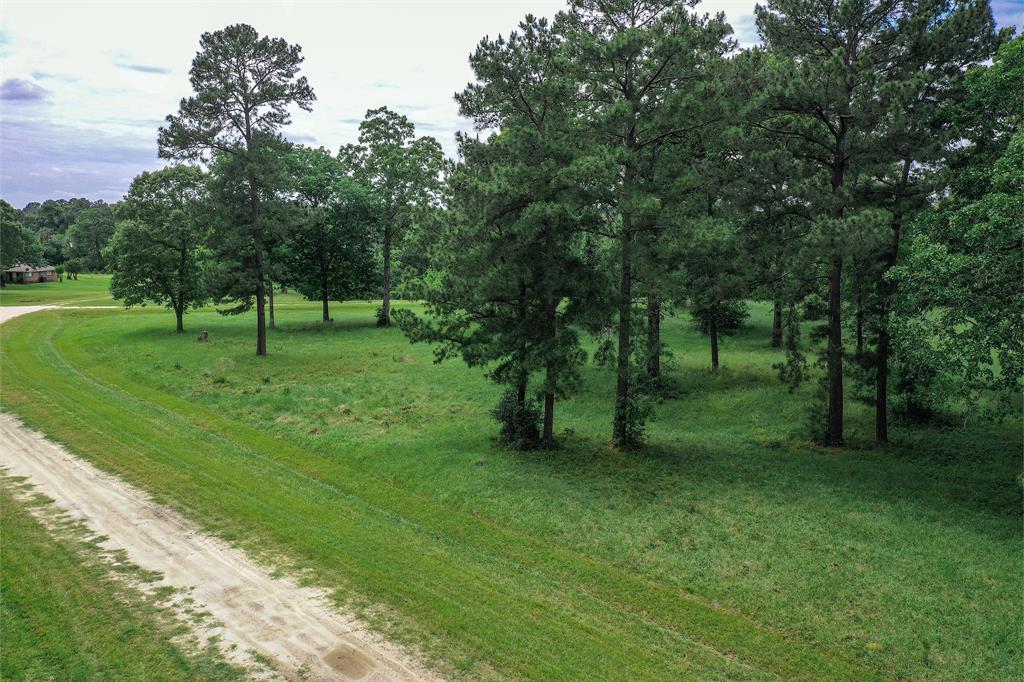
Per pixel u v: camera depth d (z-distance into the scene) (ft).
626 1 65.31
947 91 65.41
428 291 72.69
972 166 63.16
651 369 91.35
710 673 34.71
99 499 55.88
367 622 38.27
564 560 47.26
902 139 63.87
